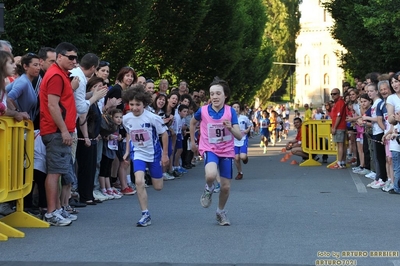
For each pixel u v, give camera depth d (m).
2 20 11.74
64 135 9.28
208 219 9.99
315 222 9.59
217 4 39.59
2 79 8.55
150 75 34.72
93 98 10.73
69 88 9.52
